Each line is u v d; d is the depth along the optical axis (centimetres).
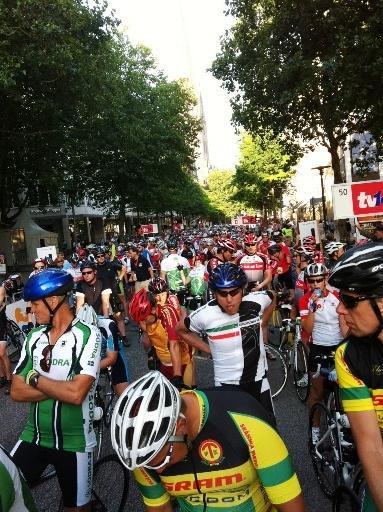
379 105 1316
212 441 174
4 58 1462
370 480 166
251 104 1596
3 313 717
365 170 1994
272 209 5166
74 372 260
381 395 172
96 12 1797
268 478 175
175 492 180
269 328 851
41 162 2286
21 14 1438
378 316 167
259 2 1488
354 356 176
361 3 1285
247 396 187
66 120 2184
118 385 408
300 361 562
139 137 2783
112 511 328
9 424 571
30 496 192
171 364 438
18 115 2009
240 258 766
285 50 1464
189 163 3872
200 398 178
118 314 844
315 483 374
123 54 3102
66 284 270
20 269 3055
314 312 430
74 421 262
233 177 4600
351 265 165
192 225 9131
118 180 3192
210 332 339
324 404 375
